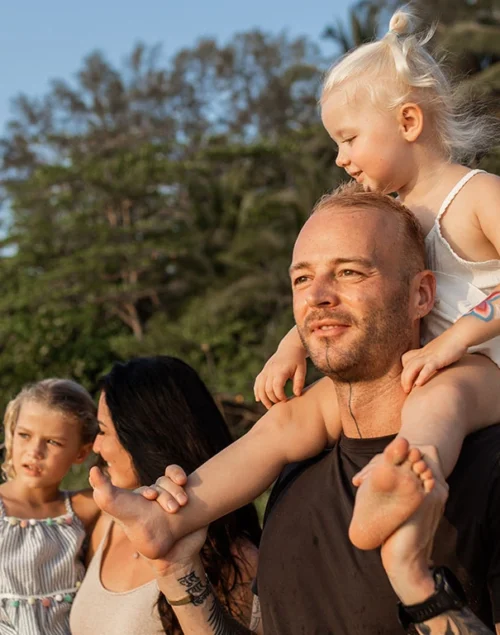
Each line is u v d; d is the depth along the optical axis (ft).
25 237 63.41
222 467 6.77
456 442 5.61
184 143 85.15
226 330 53.62
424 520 5.23
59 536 10.32
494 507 5.68
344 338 6.06
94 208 64.90
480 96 8.08
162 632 8.24
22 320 56.03
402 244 6.28
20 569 9.98
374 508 5.20
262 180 68.18
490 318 6.01
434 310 6.55
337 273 6.13
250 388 49.80
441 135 7.06
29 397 10.80
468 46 47.96
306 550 6.31
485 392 6.05
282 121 105.70
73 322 56.75
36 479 10.49
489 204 6.54
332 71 7.34
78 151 97.04
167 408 9.04
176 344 53.78
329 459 6.61
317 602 6.19
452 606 5.22
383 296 6.08
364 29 61.72
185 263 63.16
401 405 6.24
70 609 10.10
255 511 8.92
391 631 5.83
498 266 6.48
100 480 6.47
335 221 6.24
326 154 61.05
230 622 7.43
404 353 6.23
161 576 6.88
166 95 115.55
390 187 7.07
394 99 6.96
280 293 56.24
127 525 6.56
